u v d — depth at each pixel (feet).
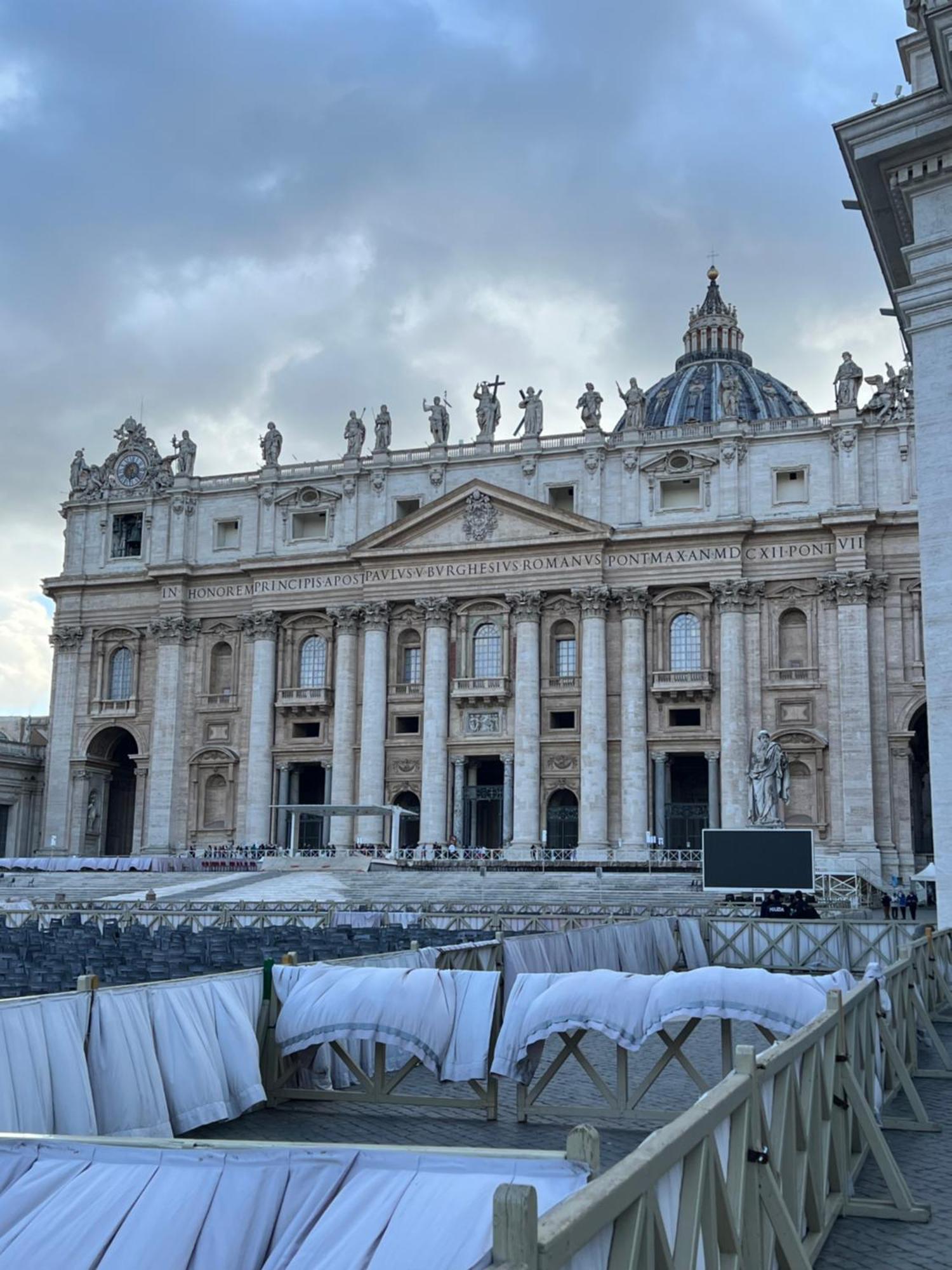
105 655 322.96
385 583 295.89
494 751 285.43
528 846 275.39
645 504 284.20
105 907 165.99
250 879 241.14
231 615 312.29
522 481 293.02
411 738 291.79
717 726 273.95
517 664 284.41
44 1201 25.72
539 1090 58.95
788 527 271.49
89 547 328.29
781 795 217.36
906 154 95.55
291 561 303.48
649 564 279.90
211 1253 24.47
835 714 265.95
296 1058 62.39
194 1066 54.39
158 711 309.83
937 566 92.89
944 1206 42.39
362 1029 57.57
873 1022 52.80
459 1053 58.54
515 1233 17.16
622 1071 58.03
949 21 88.33
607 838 273.13
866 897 239.50
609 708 279.28
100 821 322.34
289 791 304.50
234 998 58.44
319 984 59.93
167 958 85.71
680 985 56.24
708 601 278.26
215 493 319.68
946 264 94.53
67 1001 48.96
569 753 280.10
